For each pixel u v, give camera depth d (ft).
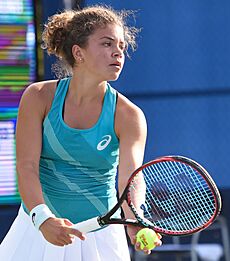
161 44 66.90
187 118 67.77
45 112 34.53
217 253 67.36
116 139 34.55
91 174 34.71
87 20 33.91
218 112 67.92
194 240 67.26
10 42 65.21
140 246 31.76
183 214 33.78
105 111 34.24
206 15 67.15
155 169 34.22
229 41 67.51
